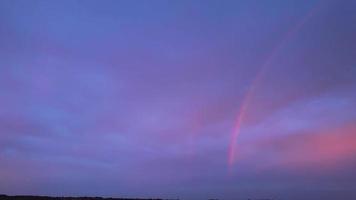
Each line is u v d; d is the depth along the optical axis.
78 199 120.56
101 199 125.12
